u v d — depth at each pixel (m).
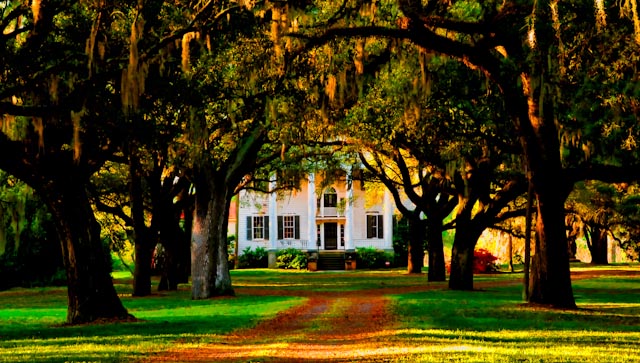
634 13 15.98
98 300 19.80
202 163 28.80
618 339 14.05
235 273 63.91
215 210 31.59
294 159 36.12
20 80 16.27
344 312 22.39
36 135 18.47
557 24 16.84
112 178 38.91
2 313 24.70
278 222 76.75
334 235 76.19
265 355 12.34
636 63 18.69
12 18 15.28
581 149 24.81
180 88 18.67
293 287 41.34
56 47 16.25
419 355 11.68
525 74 20.91
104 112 17.27
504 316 19.70
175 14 18.50
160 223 35.25
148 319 20.80
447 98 24.95
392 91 25.34
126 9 17.20
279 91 23.27
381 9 22.86
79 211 19.72
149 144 19.36
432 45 20.36
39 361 11.51
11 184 30.86
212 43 19.77
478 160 32.56
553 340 13.98
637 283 40.38
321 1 22.92
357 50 21.30
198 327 17.92
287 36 20.50
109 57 17.88
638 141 21.55
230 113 23.59
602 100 20.53
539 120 21.33
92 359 11.81
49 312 25.27
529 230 22.89
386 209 74.25
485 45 20.41
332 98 22.66
